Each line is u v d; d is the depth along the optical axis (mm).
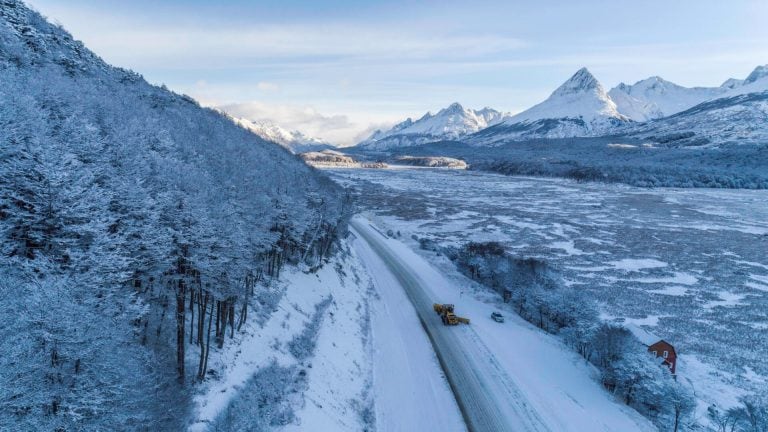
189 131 64000
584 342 43469
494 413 32375
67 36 79875
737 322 53344
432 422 30953
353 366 36969
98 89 56594
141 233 21672
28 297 14609
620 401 35750
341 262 64875
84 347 15242
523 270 62219
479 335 46562
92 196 20250
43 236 18703
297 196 56031
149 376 21156
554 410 33125
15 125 22531
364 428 29188
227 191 36688
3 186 18656
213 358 26203
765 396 36781
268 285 40250
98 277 17703
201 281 23734
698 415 33625
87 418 15312
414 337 45812
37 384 13672
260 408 24984
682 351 44844
